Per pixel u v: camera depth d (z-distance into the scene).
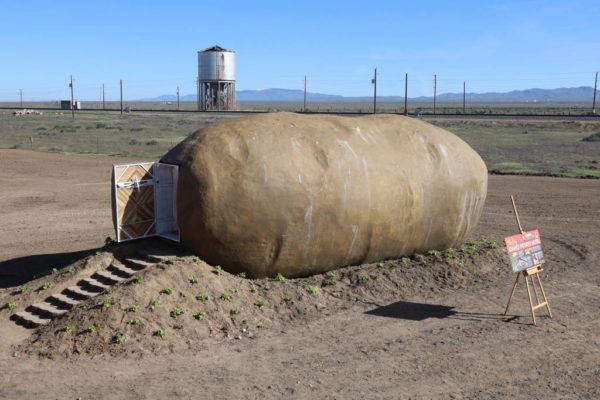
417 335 12.27
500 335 12.29
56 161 41.28
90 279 13.70
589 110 139.25
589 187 31.03
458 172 16.66
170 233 15.31
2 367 10.69
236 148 14.05
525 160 41.94
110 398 9.64
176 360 10.99
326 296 14.18
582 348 11.66
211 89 114.75
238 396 9.73
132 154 46.03
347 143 15.17
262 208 13.79
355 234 14.93
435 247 16.80
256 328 12.49
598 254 18.44
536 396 9.78
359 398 9.70
